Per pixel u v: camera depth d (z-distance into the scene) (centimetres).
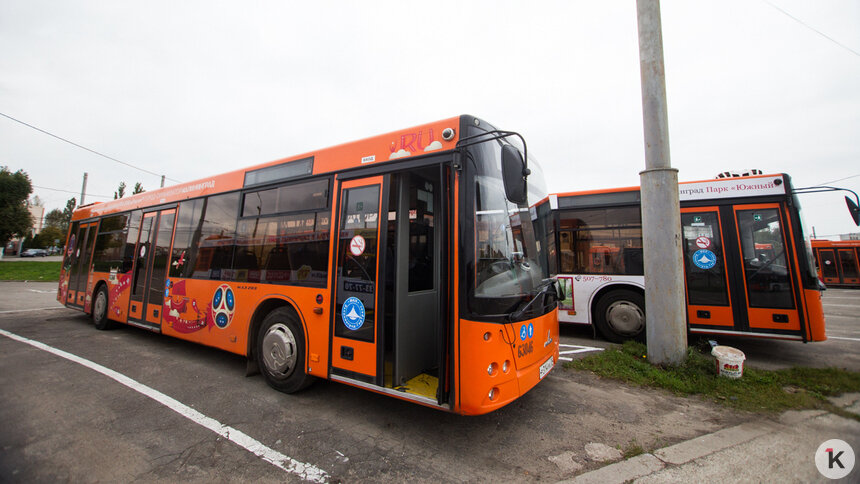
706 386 436
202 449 308
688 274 627
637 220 677
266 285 456
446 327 319
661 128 520
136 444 314
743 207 600
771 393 421
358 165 393
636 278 666
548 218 475
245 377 482
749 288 584
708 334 641
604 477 271
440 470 281
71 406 386
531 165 429
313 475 274
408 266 376
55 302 1204
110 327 757
